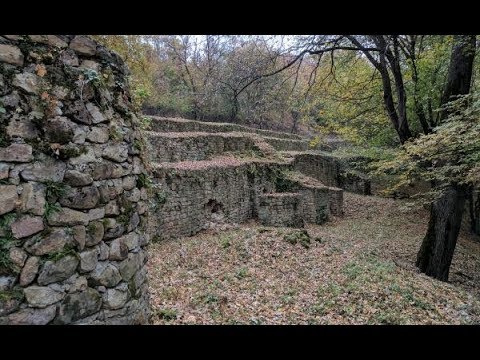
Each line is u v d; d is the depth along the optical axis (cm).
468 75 874
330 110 1352
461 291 761
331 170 2502
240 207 1422
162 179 1018
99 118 346
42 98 302
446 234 933
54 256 297
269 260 817
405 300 614
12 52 289
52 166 304
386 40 912
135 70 1388
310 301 595
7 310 271
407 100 1118
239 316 519
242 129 2222
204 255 834
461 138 699
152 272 693
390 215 1886
